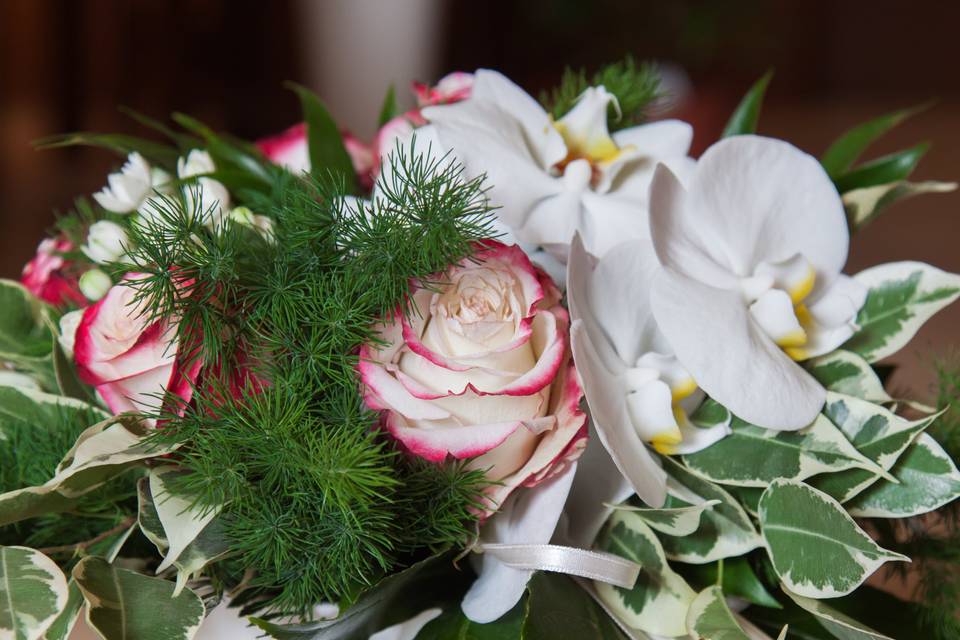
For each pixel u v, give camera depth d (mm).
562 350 344
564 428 347
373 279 356
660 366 380
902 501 375
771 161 388
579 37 3297
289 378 357
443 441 338
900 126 3271
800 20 3553
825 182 392
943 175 2619
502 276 352
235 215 397
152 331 355
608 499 380
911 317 399
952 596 427
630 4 3297
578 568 354
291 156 520
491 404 343
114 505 385
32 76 2691
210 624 384
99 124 2756
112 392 363
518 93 418
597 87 427
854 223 431
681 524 370
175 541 335
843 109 3568
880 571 572
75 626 391
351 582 358
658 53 3355
